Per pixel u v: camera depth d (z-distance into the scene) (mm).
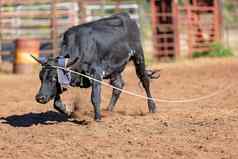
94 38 13523
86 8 33844
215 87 19562
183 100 16938
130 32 14539
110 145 11094
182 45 37938
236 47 40219
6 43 31484
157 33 33156
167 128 12383
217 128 12109
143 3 39312
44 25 32562
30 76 25703
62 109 13531
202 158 10047
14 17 31422
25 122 13797
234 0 56062
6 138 11984
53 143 11359
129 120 13359
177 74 24234
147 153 10438
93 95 13320
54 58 12852
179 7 33250
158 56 32344
